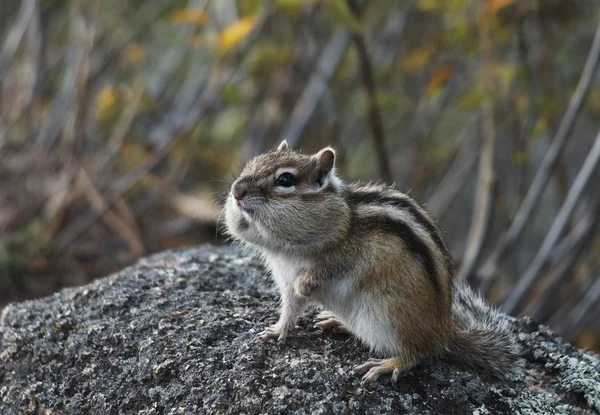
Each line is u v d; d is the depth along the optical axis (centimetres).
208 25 1528
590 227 1310
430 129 1778
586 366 742
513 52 1472
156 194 1656
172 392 680
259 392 654
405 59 1594
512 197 1842
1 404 752
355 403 643
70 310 801
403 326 690
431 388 678
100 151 1791
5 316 820
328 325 753
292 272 738
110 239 1495
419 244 702
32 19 1912
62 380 739
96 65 1816
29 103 1745
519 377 725
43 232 1457
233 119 1692
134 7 1972
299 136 1575
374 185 795
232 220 759
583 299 1414
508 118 1541
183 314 766
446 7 1410
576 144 2006
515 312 1270
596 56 1216
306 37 1688
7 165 1642
